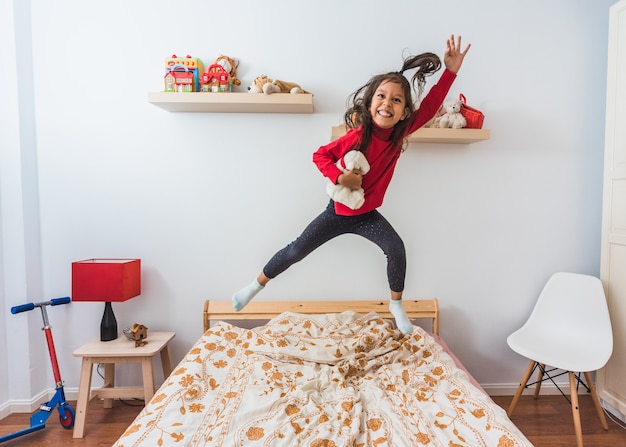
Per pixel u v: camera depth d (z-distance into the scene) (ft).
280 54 7.59
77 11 7.43
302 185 7.80
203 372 6.05
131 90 7.55
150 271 7.84
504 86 7.78
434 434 4.69
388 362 6.43
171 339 7.69
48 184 7.66
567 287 7.59
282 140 7.73
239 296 5.67
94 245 7.77
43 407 6.90
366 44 7.61
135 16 7.47
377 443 4.59
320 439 4.57
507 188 7.94
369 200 5.15
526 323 7.75
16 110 7.22
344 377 6.09
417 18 7.61
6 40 7.16
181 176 7.73
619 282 7.25
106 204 7.73
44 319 7.14
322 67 7.61
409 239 7.95
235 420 4.91
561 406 7.74
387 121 4.67
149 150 7.67
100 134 7.61
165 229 7.80
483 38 7.68
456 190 7.90
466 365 8.16
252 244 7.88
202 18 7.50
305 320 7.22
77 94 7.54
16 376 7.51
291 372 6.11
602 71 7.87
